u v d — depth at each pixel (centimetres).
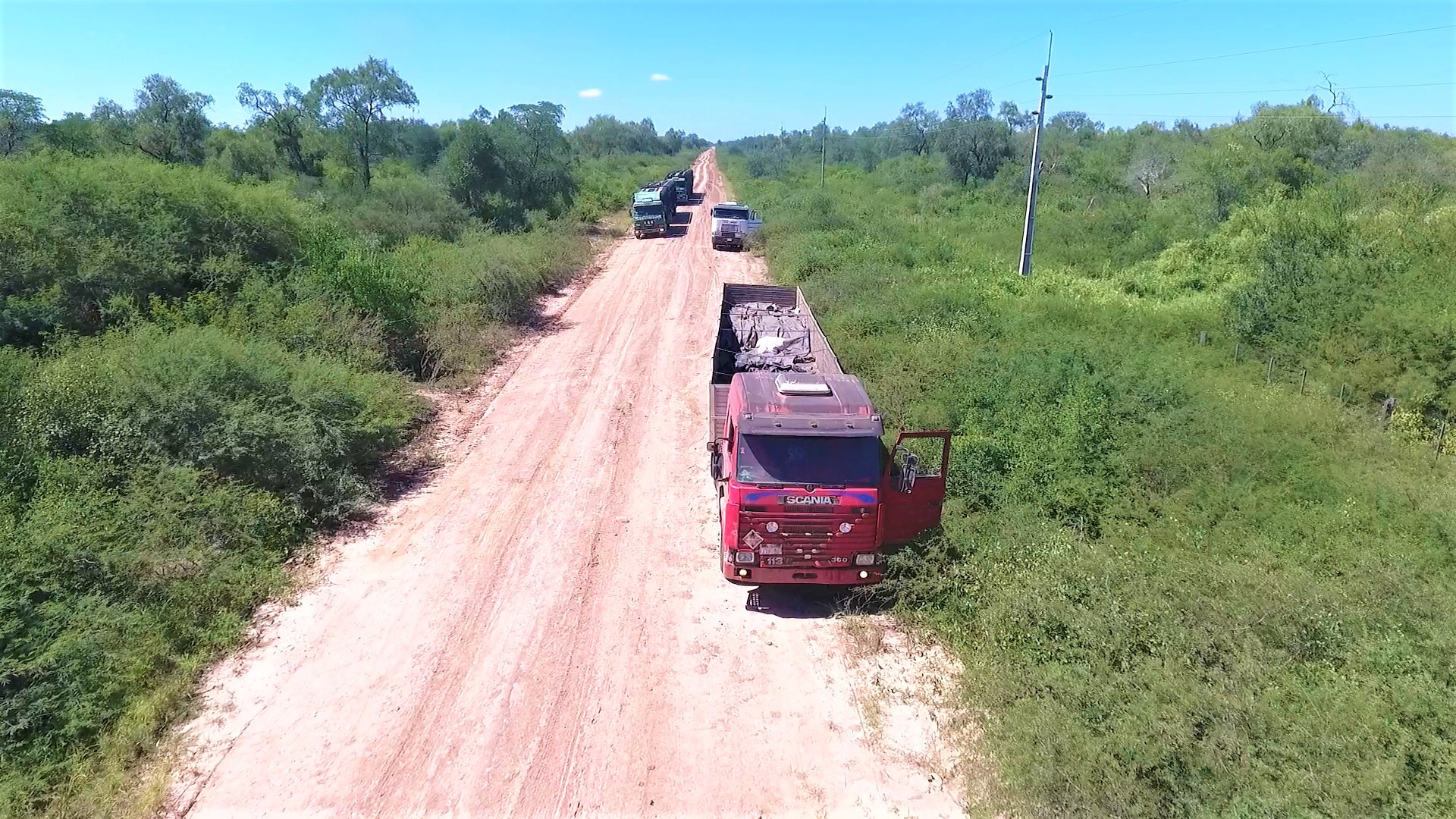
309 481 1059
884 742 691
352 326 1506
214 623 816
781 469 830
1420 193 2155
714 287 2662
